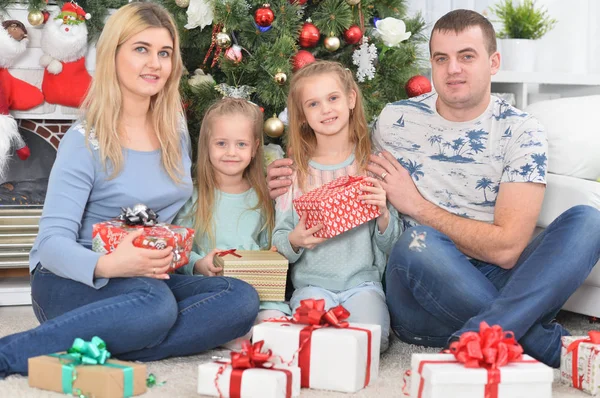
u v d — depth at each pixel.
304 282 1.96
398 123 1.98
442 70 1.82
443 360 1.37
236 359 1.41
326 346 1.49
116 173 1.76
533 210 1.77
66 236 1.66
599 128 2.14
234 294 1.73
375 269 1.98
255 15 2.28
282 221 1.97
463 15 1.81
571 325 2.17
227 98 2.09
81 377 1.40
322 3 2.39
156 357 1.69
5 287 2.46
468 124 1.88
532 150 1.79
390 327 2.03
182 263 1.70
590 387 1.50
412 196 1.88
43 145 2.68
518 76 2.88
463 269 1.69
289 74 2.30
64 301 1.66
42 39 2.39
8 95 2.38
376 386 1.54
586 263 1.62
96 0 2.44
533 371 1.31
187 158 1.91
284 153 2.38
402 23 2.42
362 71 2.38
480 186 1.87
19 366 1.50
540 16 3.09
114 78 1.76
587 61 3.47
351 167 1.99
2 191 2.58
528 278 1.61
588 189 1.97
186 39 2.41
